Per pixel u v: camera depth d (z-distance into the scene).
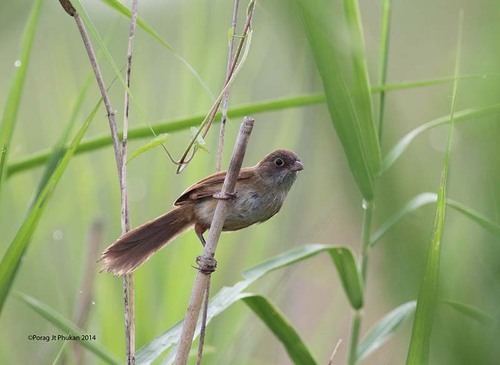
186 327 6.33
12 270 6.34
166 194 6.59
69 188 6.61
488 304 6.23
